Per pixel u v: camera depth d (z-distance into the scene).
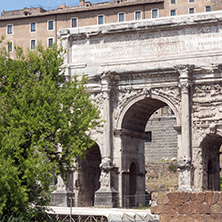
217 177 73.81
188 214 31.58
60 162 53.59
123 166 71.25
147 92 69.38
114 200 69.19
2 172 44.44
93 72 72.50
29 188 48.75
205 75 66.94
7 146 45.94
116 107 71.25
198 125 67.19
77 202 72.50
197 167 66.88
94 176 78.00
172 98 68.31
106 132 70.31
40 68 54.66
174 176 109.62
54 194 71.31
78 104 53.34
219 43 67.81
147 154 121.75
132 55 71.44
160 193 32.16
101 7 127.12
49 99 52.34
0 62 52.50
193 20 68.62
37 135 50.31
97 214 54.53
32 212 49.44
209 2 122.81
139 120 76.00
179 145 67.44
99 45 73.38
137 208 69.06
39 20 132.62
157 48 70.44
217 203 31.42
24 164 47.47
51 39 131.25
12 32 134.50
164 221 31.77
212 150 72.00
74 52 74.56
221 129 66.44
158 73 68.69
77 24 129.12
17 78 52.50
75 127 52.53
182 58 68.69
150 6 125.00
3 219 46.25
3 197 45.03
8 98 50.78
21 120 49.09
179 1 123.94
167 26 69.75
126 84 70.81
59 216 55.50
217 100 66.69
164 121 121.12
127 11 125.88
